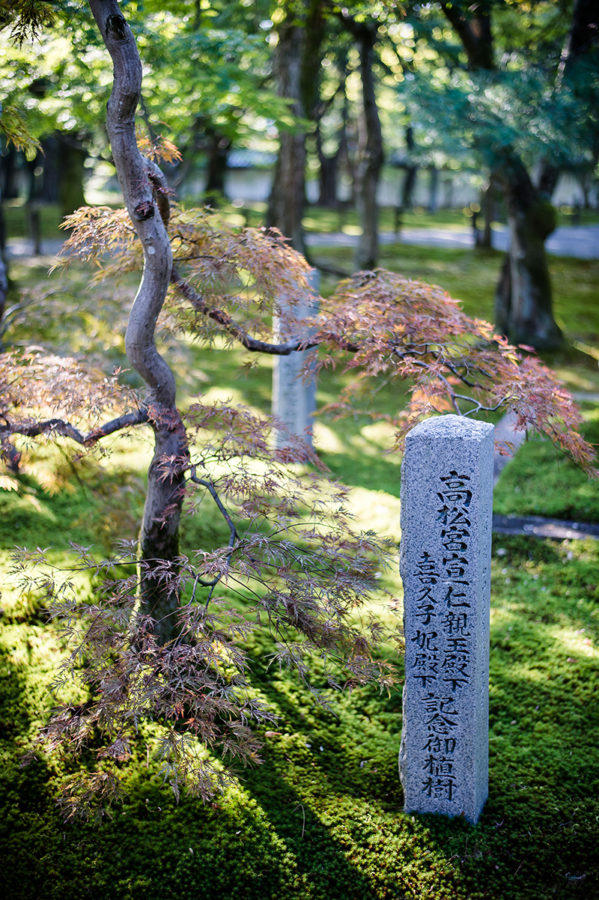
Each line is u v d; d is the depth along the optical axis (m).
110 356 6.32
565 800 3.99
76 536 6.08
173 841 3.62
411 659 3.66
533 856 3.63
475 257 21.11
